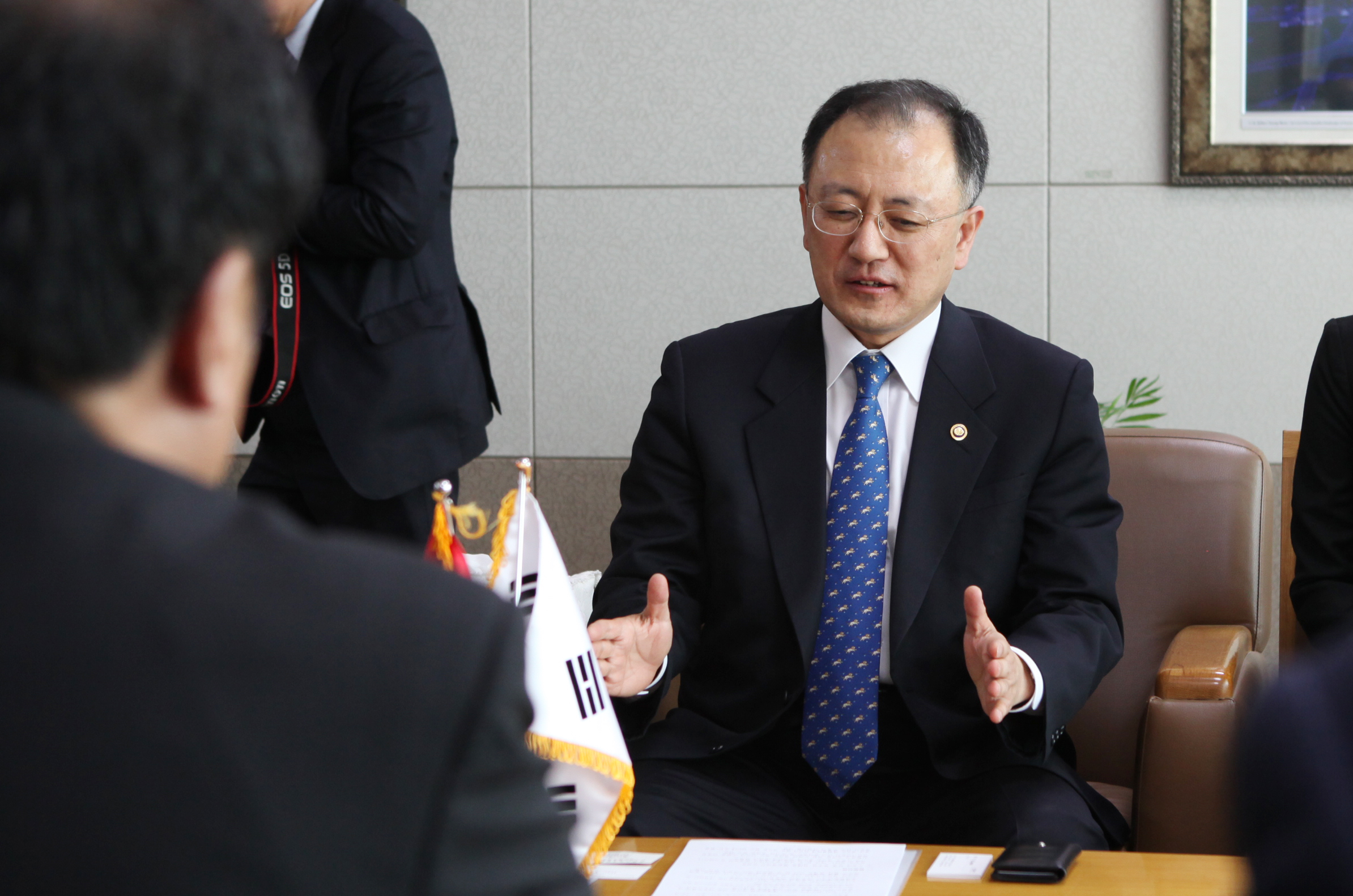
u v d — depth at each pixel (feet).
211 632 1.73
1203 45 10.54
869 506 6.73
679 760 6.64
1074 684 5.97
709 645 6.98
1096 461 6.87
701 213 11.29
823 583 6.68
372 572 1.88
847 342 6.97
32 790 1.65
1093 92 10.85
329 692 1.75
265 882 1.68
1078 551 6.63
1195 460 8.18
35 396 1.83
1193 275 10.87
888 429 6.96
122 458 1.84
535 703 4.59
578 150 11.36
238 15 1.97
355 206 7.70
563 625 4.71
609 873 4.84
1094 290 10.98
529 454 11.58
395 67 7.89
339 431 7.95
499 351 11.57
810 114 11.11
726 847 5.03
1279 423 10.87
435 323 8.23
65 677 1.68
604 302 11.44
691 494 7.12
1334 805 1.83
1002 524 6.70
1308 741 1.89
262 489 8.43
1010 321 11.09
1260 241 10.77
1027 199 11.00
